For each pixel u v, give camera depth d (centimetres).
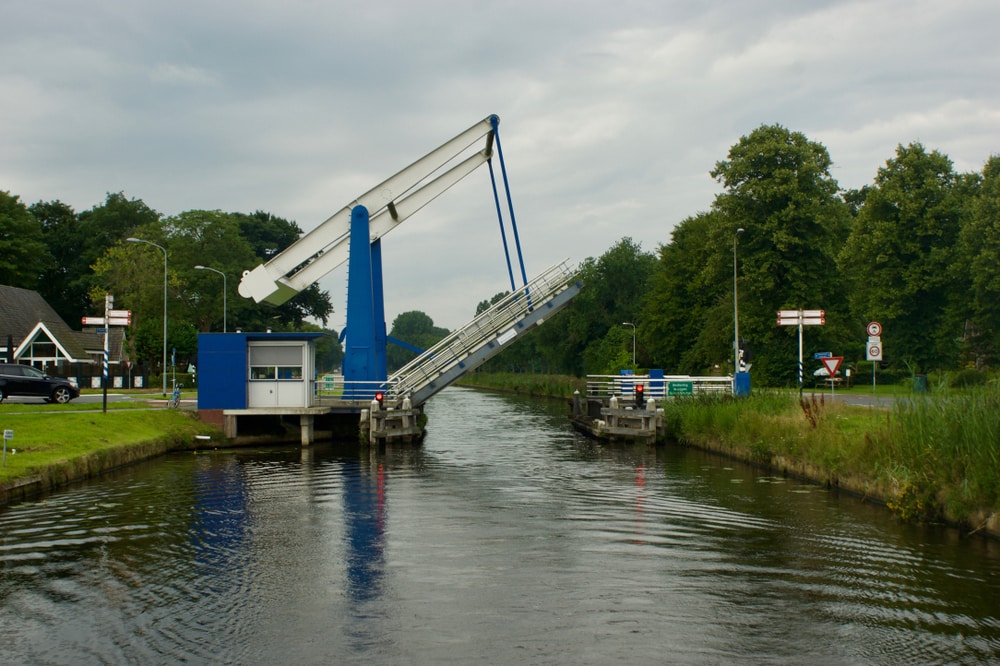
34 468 1842
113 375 6150
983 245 4356
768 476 2108
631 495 1823
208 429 3053
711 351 5162
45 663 823
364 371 3173
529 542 1345
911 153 4866
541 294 3178
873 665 816
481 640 884
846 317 4769
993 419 1376
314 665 816
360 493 1881
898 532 1389
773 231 4566
